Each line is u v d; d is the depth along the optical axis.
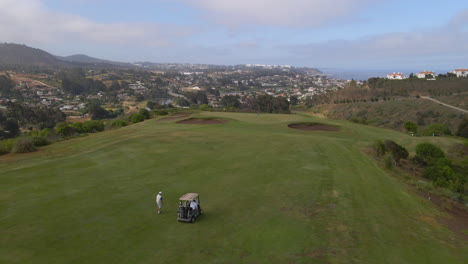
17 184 21.41
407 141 47.44
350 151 34.25
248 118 69.56
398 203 19.19
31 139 40.09
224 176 23.75
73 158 29.95
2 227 14.45
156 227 14.88
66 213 16.28
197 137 42.38
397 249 13.26
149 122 68.69
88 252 12.32
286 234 14.30
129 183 21.88
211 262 11.76
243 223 15.50
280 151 33.28
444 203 20.56
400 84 163.00
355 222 15.91
